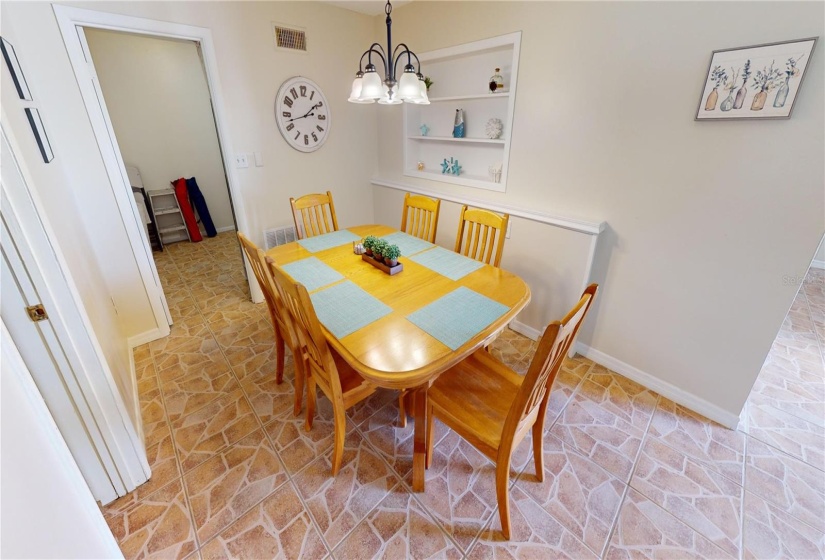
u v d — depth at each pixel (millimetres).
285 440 1808
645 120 1865
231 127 2674
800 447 1783
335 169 3443
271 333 2730
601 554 1346
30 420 585
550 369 1247
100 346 1420
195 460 1693
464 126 3061
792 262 1580
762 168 1567
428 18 2809
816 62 1361
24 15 1762
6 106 1195
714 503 1522
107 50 3941
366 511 1482
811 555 1340
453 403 1429
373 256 2025
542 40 2172
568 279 2363
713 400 1956
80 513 701
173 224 4832
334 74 3146
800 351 2557
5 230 1003
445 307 1605
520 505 1512
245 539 1382
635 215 2025
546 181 2400
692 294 1910
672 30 1681
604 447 1786
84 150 2088
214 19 2396
